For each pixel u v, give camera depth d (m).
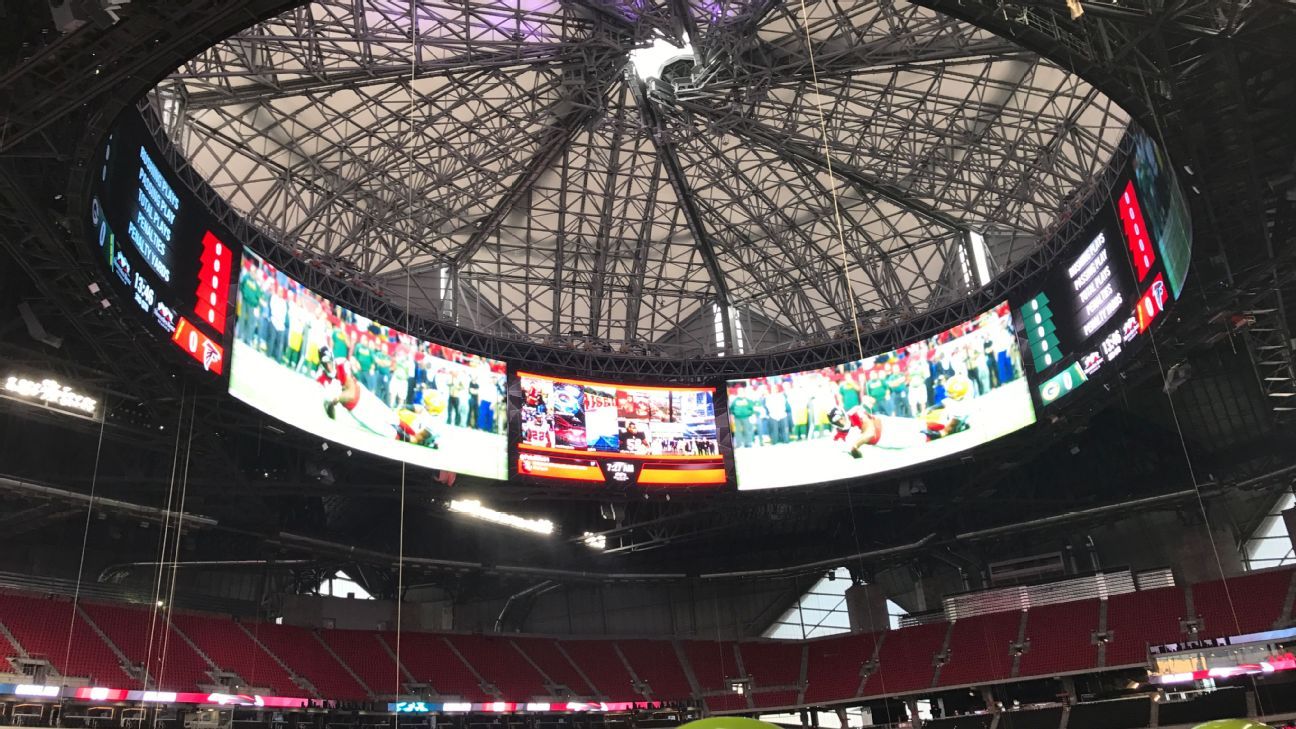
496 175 40.53
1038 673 47.16
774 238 45.38
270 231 38.72
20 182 22.61
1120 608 48.47
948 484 49.94
